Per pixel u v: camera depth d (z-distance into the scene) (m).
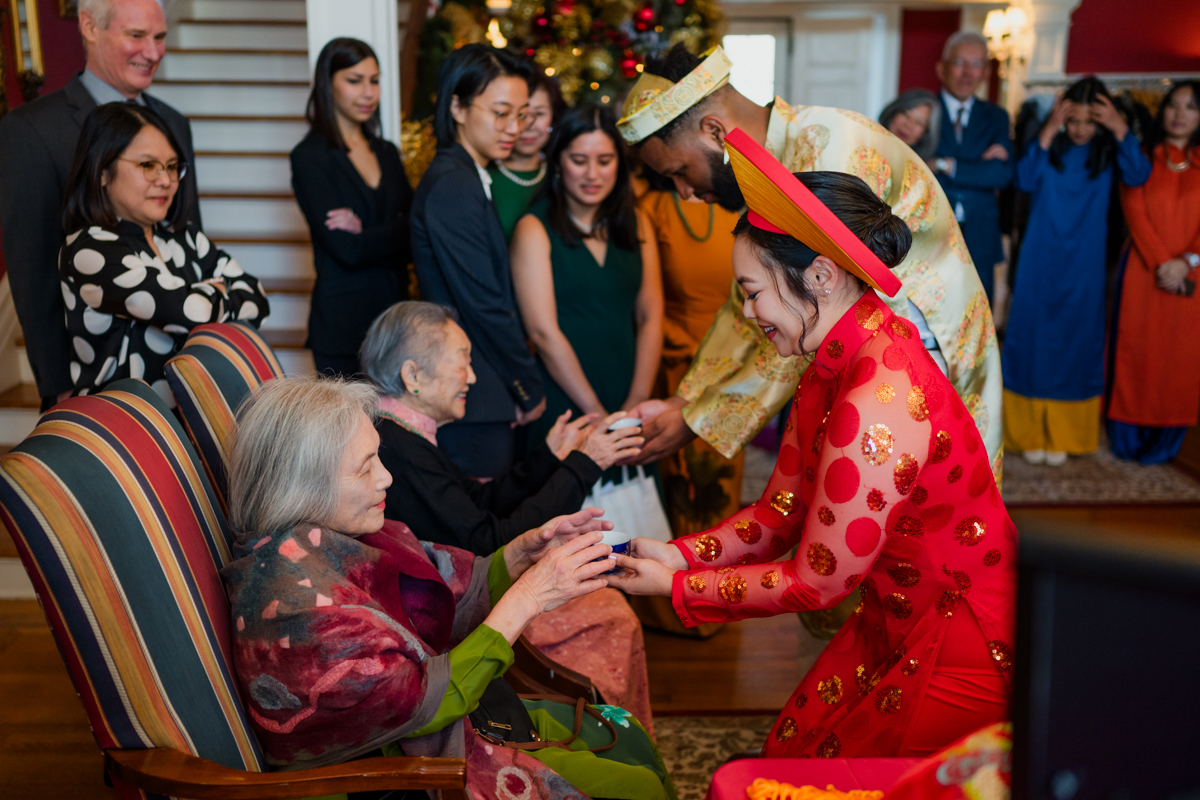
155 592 1.21
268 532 1.30
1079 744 0.64
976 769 0.97
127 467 1.26
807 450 1.38
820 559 1.24
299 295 4.00
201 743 1.23
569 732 1.60
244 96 4.84
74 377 2.16
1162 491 4.21
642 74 1.88
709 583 1.33
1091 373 4.51
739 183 1.25
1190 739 0.62
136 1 2.46
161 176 2.11
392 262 3.16
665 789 1.56
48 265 2.41
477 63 2.52
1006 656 1.26
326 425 1.30
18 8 3.58
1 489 1.12
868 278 1.18
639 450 1.96
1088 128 4.29
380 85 3.36
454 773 1.19
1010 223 4.69
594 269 2.72
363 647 1.23
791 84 7.92
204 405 1.61
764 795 0.96
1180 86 4.30
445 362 1.82
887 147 1.69
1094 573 0.61
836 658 1.42
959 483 1.25
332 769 1.19
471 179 2.50
